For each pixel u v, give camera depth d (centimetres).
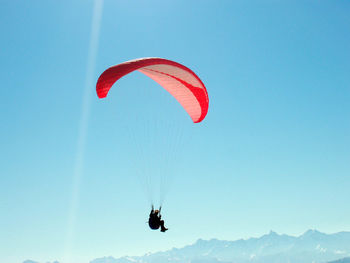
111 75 1728
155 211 1805
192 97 2338
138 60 1862
